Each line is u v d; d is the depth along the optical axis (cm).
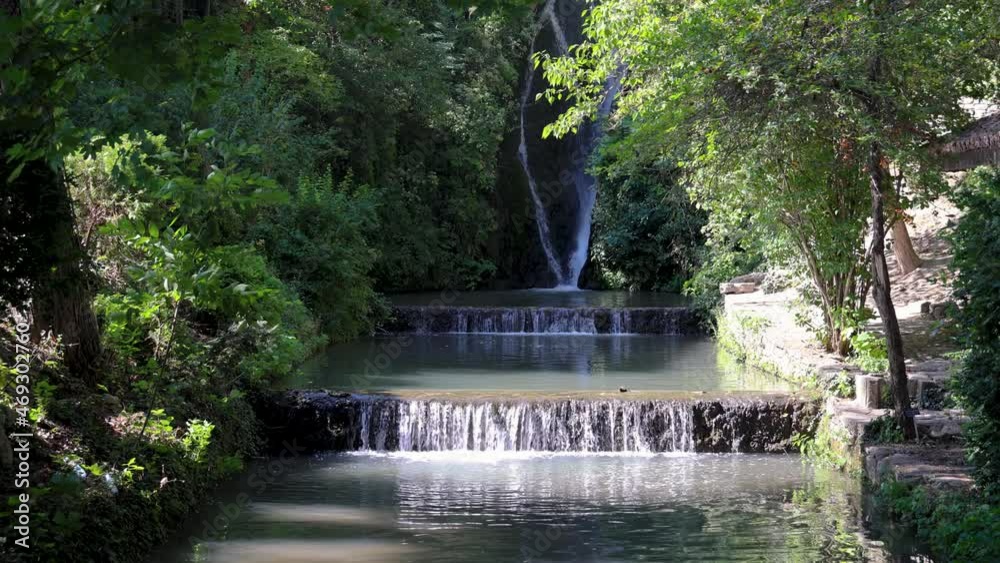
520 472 1461
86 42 556
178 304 1293
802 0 1442
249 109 2375
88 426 1146
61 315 1238
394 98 3195
